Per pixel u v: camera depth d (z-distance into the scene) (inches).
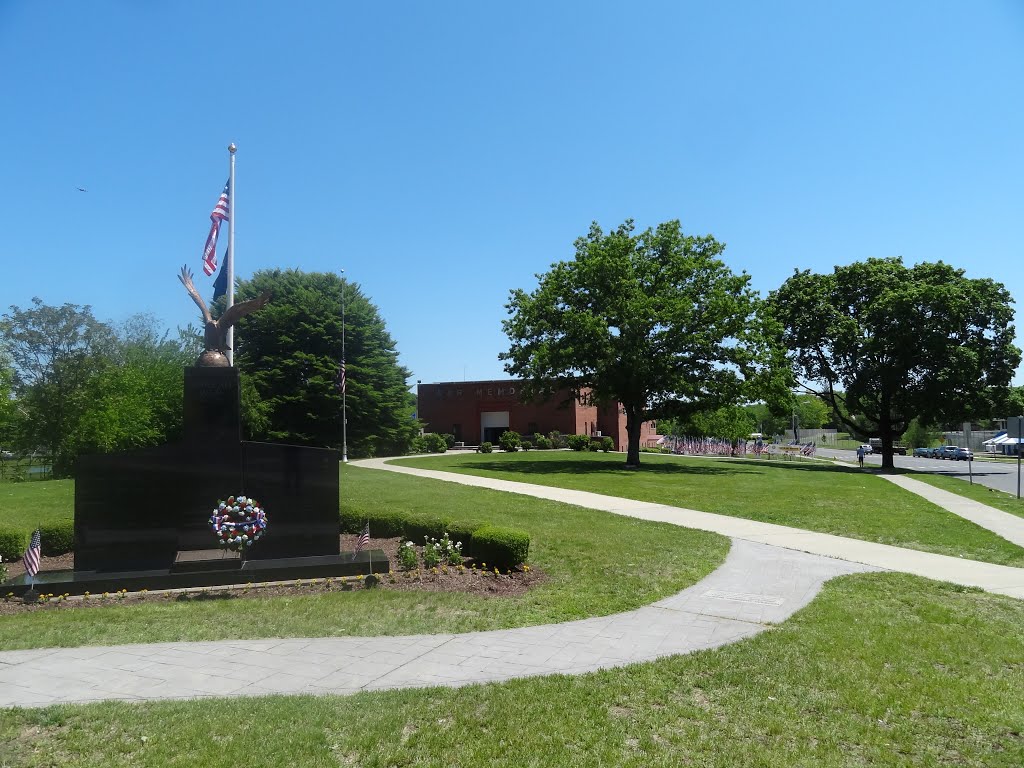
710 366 1418.6
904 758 181.9
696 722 201.6
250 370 1891.0
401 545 434.0
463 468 1279.5
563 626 303.9
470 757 178.4
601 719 201.9
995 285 1606.8
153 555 413.4
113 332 1541.6
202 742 183.6
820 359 1728.6
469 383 2679.6
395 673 242.7
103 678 235.9
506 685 228.4
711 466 1497.3
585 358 1365.7
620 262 1368.1
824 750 185.0
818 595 364.2
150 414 1327.5
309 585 381.1
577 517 633.0
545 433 2600.9
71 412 1408.7
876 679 237.1
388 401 2036.2
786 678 237.0
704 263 1414.9
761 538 550.0
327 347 1977.1
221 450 423.2
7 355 1455.5
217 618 313.6
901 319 1549.0
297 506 428.8
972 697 223.3
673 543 510.9
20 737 187.5
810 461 2039.9
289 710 204.7
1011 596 368.2
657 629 299.4
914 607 340.8
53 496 794.8
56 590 358.0
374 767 173.8
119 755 177.0
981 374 1573.6
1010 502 872.3
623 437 2957.7
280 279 1984.5
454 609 331.6
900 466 1993.1
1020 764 179.2
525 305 1457.9
